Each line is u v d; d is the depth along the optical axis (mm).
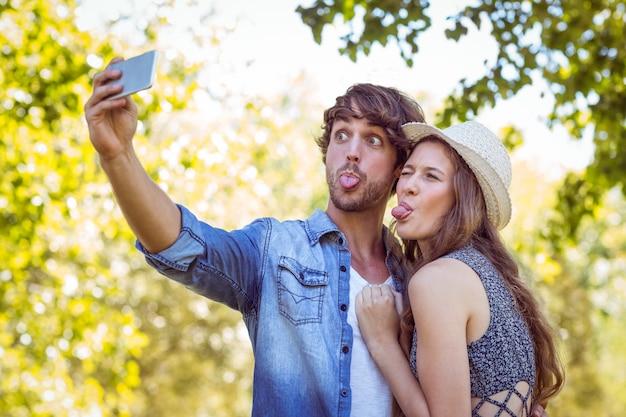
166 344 17469
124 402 10000
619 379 20359
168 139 8641
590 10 6617
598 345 19312
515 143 7637
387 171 3146
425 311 2705
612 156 7305
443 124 6398
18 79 8023
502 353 2734
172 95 8469
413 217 2938
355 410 2859
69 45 8414
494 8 6156
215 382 17969
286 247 2969
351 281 3020
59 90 8031
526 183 15617
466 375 2660
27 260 9328
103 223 9078
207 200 8945
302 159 14828
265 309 2875
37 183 8703
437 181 2930
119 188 2469
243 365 18062
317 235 3020
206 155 8719
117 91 2357
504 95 6340
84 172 8922
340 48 6012
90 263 10273
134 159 2475
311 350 2844
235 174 8977
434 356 2668
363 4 6121
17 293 9430
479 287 2760
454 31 6086
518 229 12352
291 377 2826
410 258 3160
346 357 2873
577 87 6902
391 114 3125
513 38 6277
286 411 2801
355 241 3146
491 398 2721
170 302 17094
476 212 2912
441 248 2883
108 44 8289
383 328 2889
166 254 2615
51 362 9672
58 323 9633
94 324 9727
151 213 2525
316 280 2932
